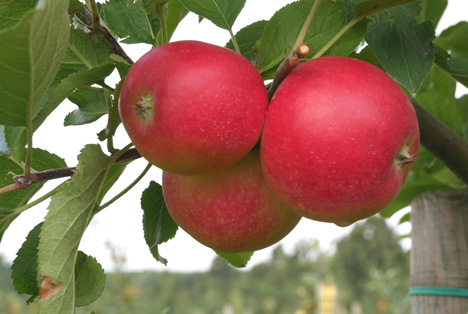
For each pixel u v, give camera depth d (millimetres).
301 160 363
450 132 527
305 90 368
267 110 383
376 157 360
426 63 425
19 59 342
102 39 449
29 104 374
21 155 440
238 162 412
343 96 362
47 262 380
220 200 410
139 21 486
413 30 434
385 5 413
